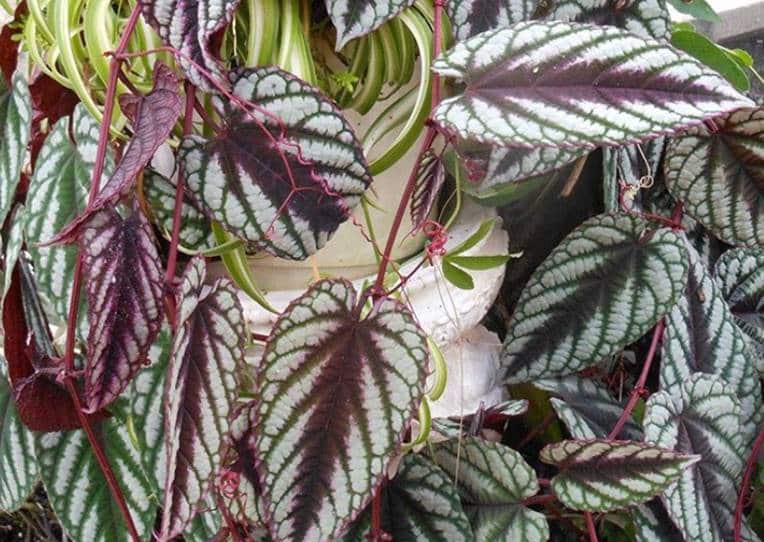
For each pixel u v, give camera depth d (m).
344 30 0.66
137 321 0.63
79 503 0.76
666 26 0.75
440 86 0.69
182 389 0.63
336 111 0.66
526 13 0.70
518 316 0.80
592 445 0.72
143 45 0.69
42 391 0.69
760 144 0.71
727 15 1.13
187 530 0.76
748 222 0.74
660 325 0.80
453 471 0.78
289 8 0.69
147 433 0.72
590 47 0.62
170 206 0.71
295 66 0.69
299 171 0.66
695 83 0.61
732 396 0.78
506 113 0.62
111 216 0.62
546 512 0.87
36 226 0.72
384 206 0.79
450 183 0.86
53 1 0.70
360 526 0.75
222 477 0.69
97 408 0.62
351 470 0.65
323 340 0.65
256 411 0.65
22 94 0.71
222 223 0.66
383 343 0.65
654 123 0.60
